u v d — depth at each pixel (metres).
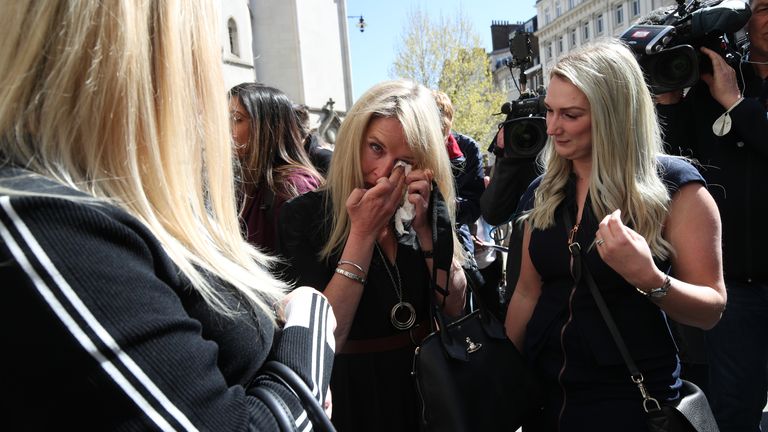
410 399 1.81
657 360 1.66
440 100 3.46
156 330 0.64
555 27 46.84
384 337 1.82
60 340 0.58
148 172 0.77
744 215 2.43
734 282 2.47
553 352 1.80
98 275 0.61
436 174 1.86
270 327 0.92
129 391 0.61
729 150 2.47
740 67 2.63
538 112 2.66
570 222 1.78
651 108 1.73
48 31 0.69
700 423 1.57
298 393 0.83
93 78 0.69
